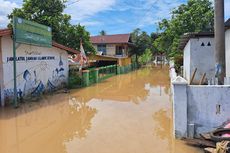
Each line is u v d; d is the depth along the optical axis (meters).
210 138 7.00
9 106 13.48
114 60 36.81
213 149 6.54
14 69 13.18
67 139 8.63
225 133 6.91
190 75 15.17
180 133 7.66
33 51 16.14
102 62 38.06
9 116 11.61
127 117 11.37
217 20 8.77
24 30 13.88
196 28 26.88
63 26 23.97
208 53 14.94
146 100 15.77
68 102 15.04
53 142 8.38
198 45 15.04
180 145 7.43
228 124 7.20
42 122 10.77
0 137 8.92
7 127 10.04
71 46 24.83
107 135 8.82
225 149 6.02
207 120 7.52
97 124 10.27
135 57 53.75
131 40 50.34
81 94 18.06
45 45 16.70
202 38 14.97
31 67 15.94
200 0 28.16
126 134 8.91
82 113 12.33
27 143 8.34
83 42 25.70
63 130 9.70
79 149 7.60
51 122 10.77
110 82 25.98
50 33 17.59
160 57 67.19
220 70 8.77
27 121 10.89
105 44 46.56
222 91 7.45
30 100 15.23
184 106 7.60
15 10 22.80
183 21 27.89
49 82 18.42
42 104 14.31
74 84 21.94
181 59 25.73
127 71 41.69
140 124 10.19
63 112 12.51
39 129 9.83
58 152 7.47
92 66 34.50
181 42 18.06
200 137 7.45
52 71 18.89
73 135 9.05
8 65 13.62
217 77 8.83
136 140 8.28
